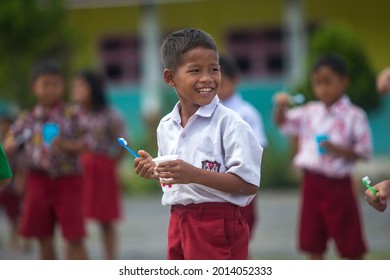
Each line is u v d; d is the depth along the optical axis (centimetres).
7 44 2581
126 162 3134
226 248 838
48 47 2616
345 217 1309
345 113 1338
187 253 841
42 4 2652
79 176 1375
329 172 1300
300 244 1348
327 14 3272
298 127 1373
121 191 3045
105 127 1673
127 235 2034
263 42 3372
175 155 808
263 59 3372
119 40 3509
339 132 1334
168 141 866
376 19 3244
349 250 1311
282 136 3111
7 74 2591
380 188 821
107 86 3497
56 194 1360
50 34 2619
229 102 1361
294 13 3183
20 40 2578
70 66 2653
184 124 859
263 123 3253
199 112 831
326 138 1295
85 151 1359
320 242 1338
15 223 1889
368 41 3253
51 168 1345
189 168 786
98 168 1655
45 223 1371
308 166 1323
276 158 2944
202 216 830
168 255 877
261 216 2292
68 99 2592
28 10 2573
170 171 779
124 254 1731
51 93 1367
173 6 3450
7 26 2548
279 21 3341
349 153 1298
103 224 1659
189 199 830
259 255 1642
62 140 1352
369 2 3241
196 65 816
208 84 816
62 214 1359
